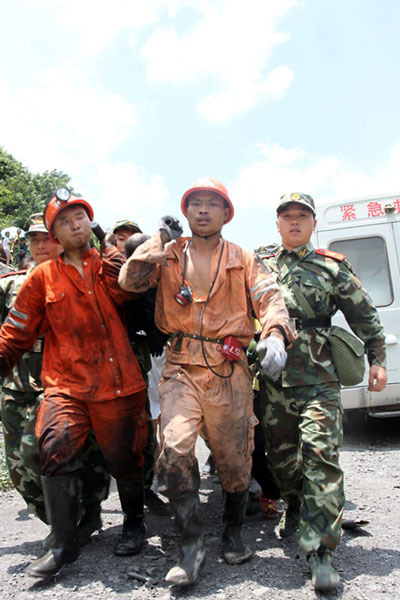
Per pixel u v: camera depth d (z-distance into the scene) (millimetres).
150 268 2855
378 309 6793
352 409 6949
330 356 3115
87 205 3072
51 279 2982
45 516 3352
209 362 2836
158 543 3305
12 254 13781
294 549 3115
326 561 2619
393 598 2488
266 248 4406
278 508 4035
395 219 6934
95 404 2920
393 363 6680
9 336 3027
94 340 2963
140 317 3312
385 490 4465
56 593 2654
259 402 3766
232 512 2939
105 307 2990
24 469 3314
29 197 48969
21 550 3334
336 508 2721
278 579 2715
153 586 2689
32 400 3344
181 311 2910
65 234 2971
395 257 6859
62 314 2949
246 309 2936
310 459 2807
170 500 2662
